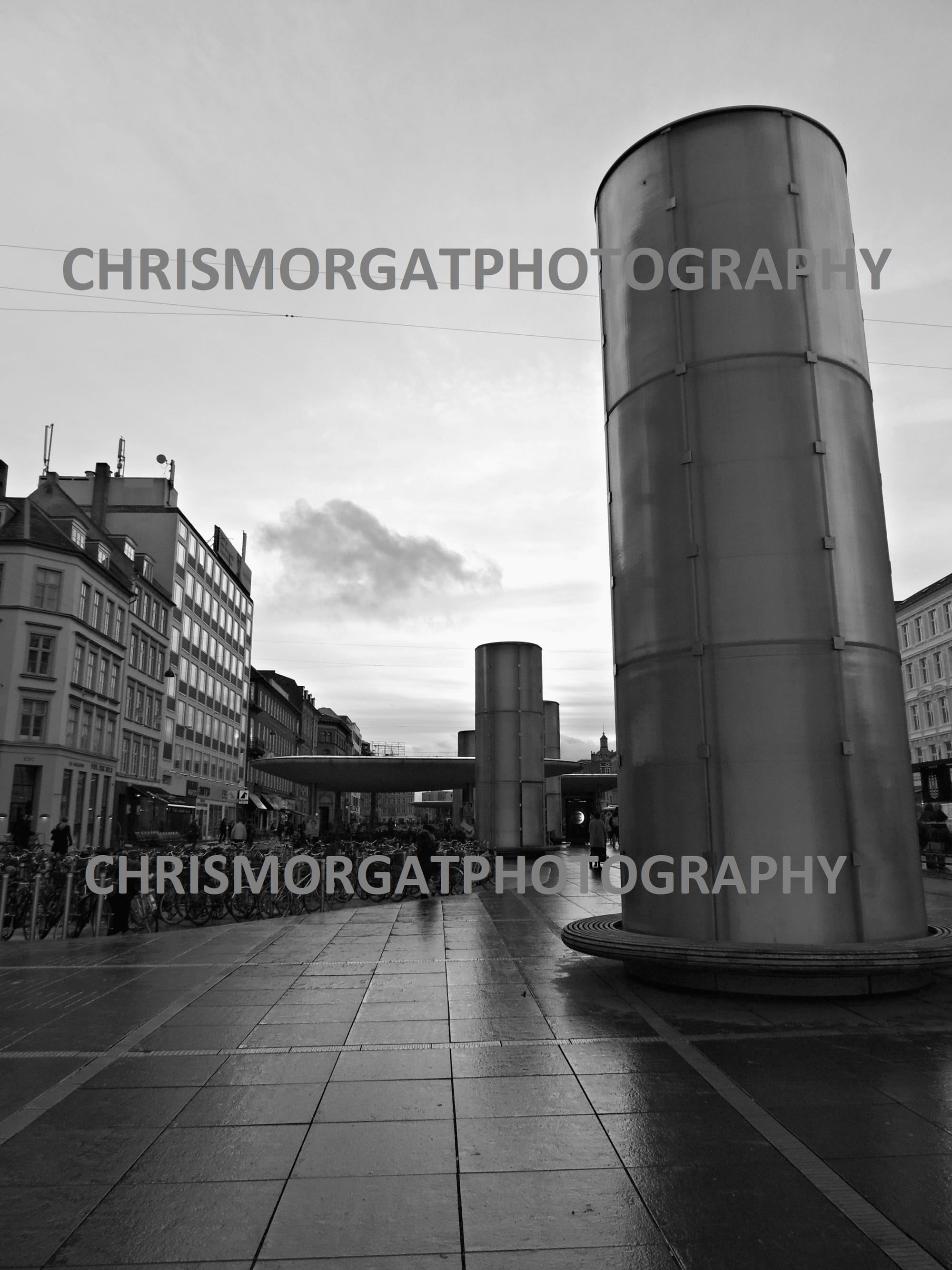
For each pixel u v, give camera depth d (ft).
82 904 44.45
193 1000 26.86
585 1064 19.65
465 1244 11.78
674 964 25.77
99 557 142.41
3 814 122.21
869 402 30.55
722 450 28.86
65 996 27.58
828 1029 22.40
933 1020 23.26
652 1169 14.03
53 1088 18.34
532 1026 23.15
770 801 26.89
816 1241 11.71
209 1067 19.74
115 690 149.38
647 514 30.25
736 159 30.19
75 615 132.36
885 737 27.89
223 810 221.05
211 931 43.68
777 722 27.20
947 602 174.29
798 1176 13.69
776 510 28.19
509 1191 13.33
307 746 369.30
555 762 137.80
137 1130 15.90
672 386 29.99
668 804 28.43
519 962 33.27
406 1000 26.61
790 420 28.63
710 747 27.73
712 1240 11.76
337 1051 20.94
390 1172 14.05
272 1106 17.12
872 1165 14.03
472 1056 20.38
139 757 162.20
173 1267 11.23
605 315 34.12
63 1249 11.69
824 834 26.58
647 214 31.48
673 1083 18.17
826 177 30.83
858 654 27.86
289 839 112.68
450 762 128.67
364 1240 11.91
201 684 202.08
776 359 28.94
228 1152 14.87
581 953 35.06
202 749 202.90
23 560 127.95
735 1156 14.46
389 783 145.18
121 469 187.62
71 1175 13.99
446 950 36.40
